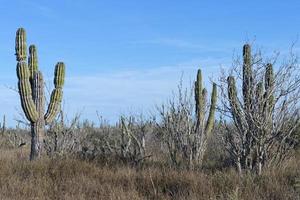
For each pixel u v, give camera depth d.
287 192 10.12
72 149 17.50
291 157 13.41
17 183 11.94
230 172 12.09
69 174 13.32
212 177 11.62
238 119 12.62
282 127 12.58
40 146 16.20
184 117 15.60
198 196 10.34
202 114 15.54
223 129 13.56
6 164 14.16
